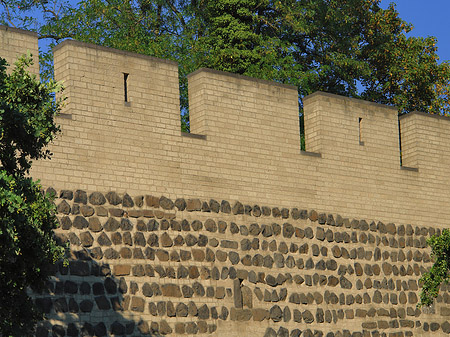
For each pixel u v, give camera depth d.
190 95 27.23
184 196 25.70
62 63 24.27
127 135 24.84
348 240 29.47
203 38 41.84
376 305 29.72
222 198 26.52
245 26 41.09
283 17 42.41
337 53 43.16
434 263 31.34
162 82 25.86
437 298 31.53
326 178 29.28
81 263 23.17
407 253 31.09
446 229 30.72
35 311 18.25
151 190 25.05
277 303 27.06
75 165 23.70
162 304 24.45
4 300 17.52
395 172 31.38
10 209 16.05
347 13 44.19
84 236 23.42
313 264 28.30
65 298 22.67
